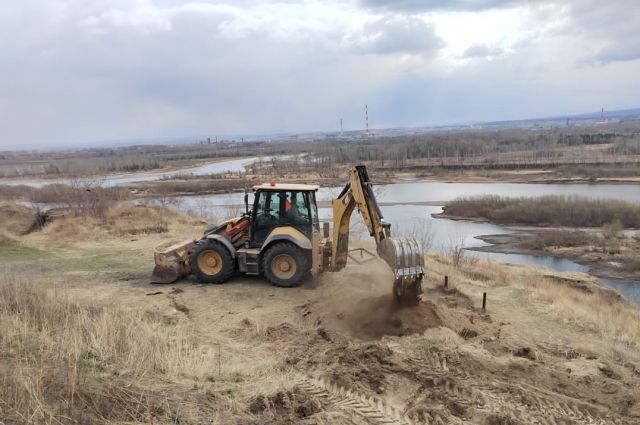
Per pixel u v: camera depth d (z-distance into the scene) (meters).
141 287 10.88
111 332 6.58
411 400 6.01
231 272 11.17
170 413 4.89
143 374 5.62
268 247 10.98
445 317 8.77
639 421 5.94
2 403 4.30
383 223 9.17
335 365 6.87
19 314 6.92
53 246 16.39
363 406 5.74
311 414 5.41
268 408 5.42
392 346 7.61
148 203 26.81
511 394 6.37
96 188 35.00
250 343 7.76
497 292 12.15
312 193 11.17
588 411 6.11
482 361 7.34
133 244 16.72
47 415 4.27
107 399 4.84
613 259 28.72
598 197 49.31
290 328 8.40
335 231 11.02
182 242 12.28
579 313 10.80
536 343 8.72
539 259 29.17
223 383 5.94
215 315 9.17
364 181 9.59
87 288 10.68
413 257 8.36
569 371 7.38
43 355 5.63
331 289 10.49
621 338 9.45
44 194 34.84
